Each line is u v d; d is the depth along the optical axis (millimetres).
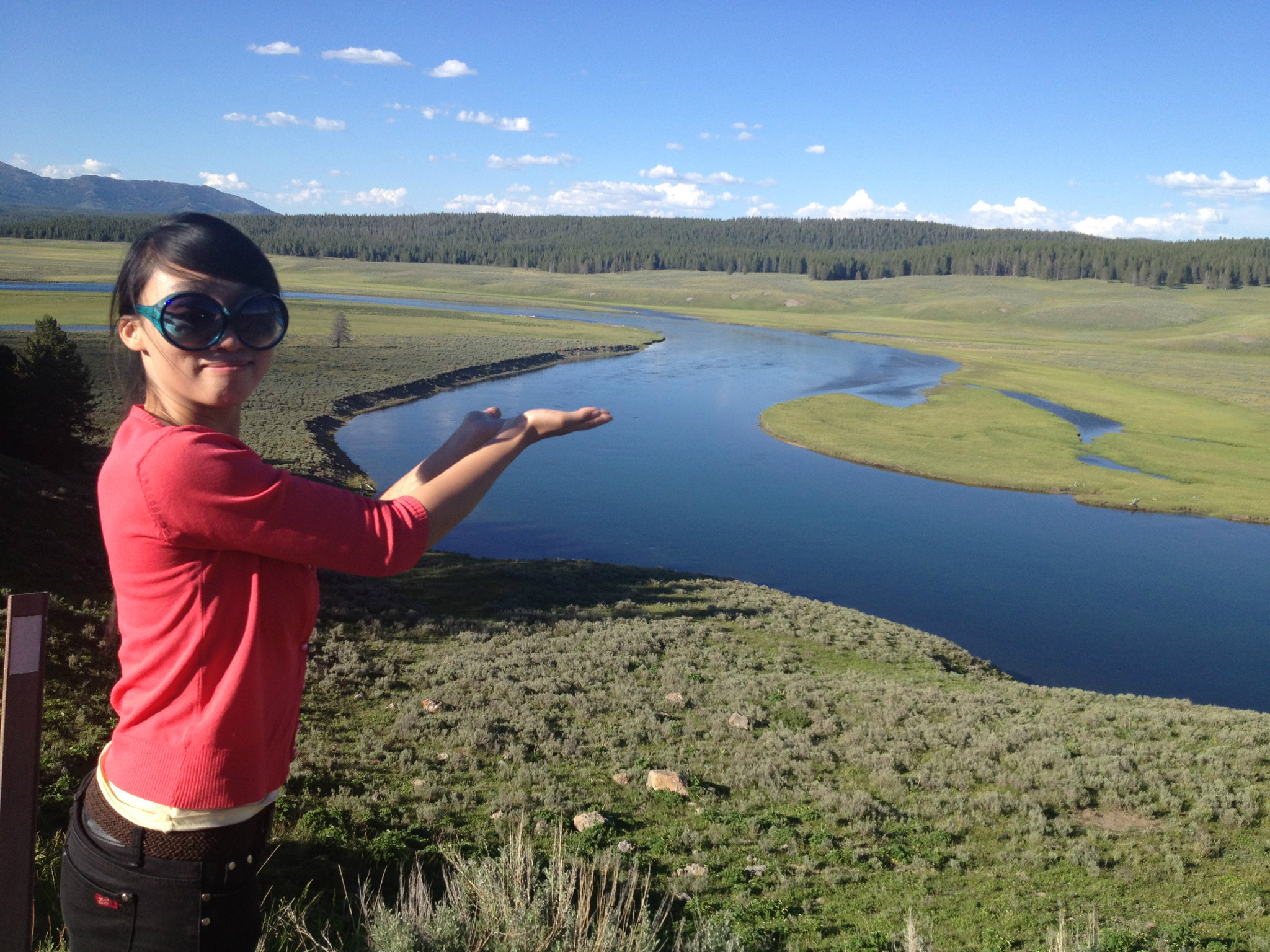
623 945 4387
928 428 82188
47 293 150250
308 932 4484
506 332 155000
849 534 53156
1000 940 10500
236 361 1769
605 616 29219
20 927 1924
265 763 1872
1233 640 39219
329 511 1656
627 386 104688
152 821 1779
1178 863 13367
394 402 88625
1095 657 37125
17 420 36625
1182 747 19031
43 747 12992
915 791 16406
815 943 10242
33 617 1891
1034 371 129250
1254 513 58406
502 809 13781
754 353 144500
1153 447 77438
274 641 1814
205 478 1606
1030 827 14750
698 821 14219
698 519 55344
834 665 26359
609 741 17859
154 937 1844
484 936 4281
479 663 22328
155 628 1709
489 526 52906
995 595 43938
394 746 16688
